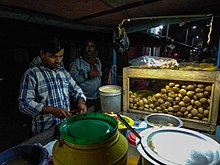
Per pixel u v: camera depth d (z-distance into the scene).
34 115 1.53
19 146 0.87
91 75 2.72
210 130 1.39
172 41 4.21
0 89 4.54
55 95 1.63
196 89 1.42
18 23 2.34
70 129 0.68
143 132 0.90
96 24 2.42
